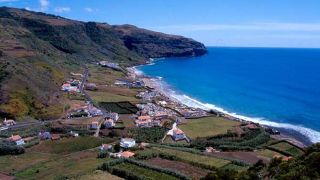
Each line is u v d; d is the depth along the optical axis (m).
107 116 187.38
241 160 120.31
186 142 153.00
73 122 176.38
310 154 84.12
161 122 180.88
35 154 135.62
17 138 144.50
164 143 149.75
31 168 119.31
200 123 179.62
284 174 78.81
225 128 170.62
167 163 115.38
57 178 104.56
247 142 150.38
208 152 133.12
